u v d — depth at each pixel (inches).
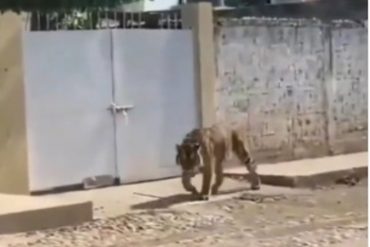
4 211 392.2
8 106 480.4
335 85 633.6
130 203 462.0
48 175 485.7
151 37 526.9
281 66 597.0
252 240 369.4
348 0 729.0
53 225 401.7
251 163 502.0
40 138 482.6
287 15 752.3
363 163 576.1
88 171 502.3
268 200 469.7
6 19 474.9
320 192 503.5
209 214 430.6
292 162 591.2
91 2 450.6
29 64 478.0
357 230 386.0
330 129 630.5
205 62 550.3
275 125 594.6
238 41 570.3
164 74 533.6
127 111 516.7
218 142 474.0
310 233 382.0
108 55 508.7
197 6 547.2
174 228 398.3
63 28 512.1
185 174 468.8
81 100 497.7
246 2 850.1
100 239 377.1
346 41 640.4
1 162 484.4
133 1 490.6
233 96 569.3
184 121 544.1
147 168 527.8
